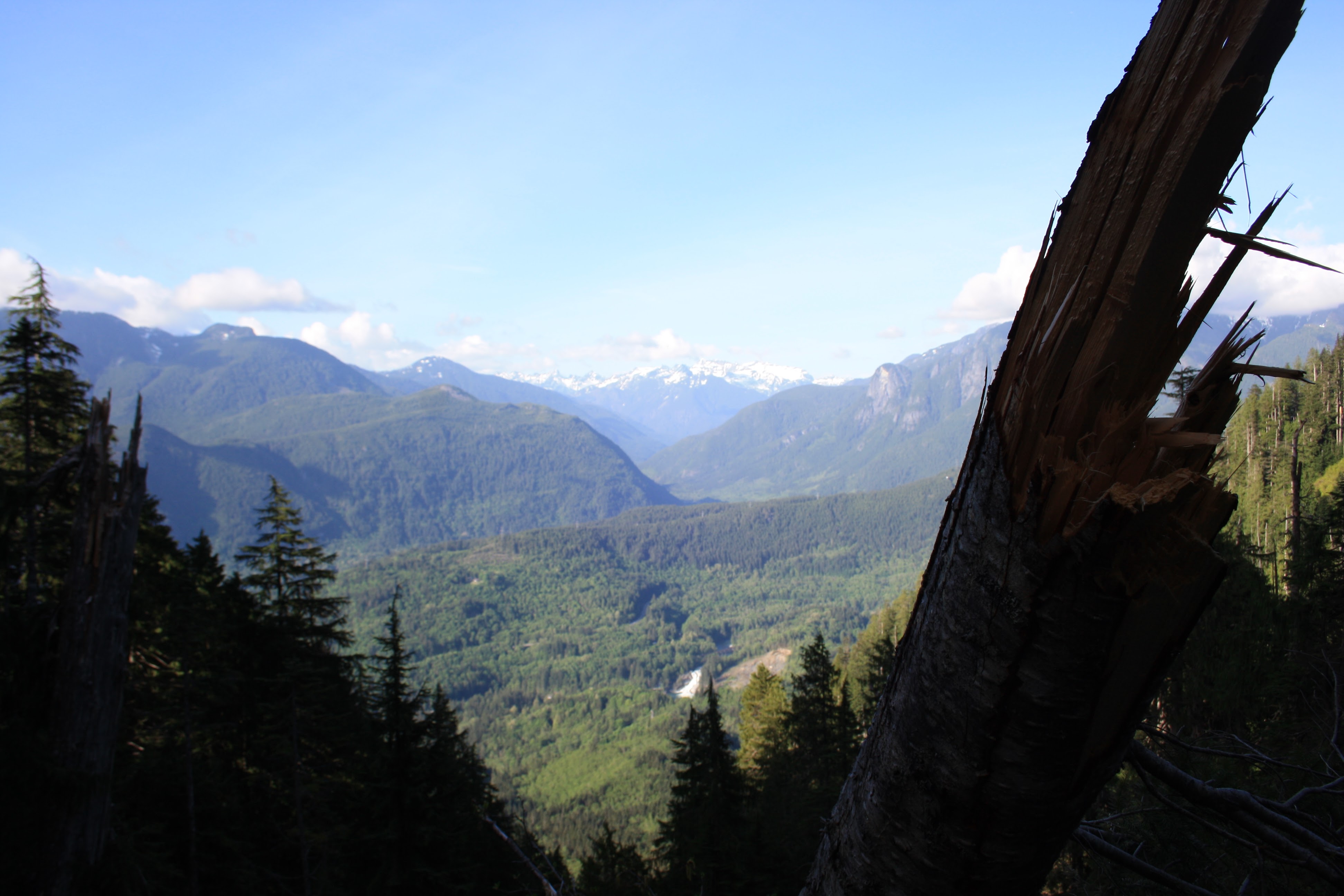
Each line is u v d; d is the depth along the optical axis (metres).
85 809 7.39
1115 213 1.88
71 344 14.03
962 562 2.02
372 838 13.91
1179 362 1.87
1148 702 1.90
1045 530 1.87
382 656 14.80
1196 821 3.04
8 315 13.59
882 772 2.15
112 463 7.91
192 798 12.26
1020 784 1.94
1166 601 1.83
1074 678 1.87
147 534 15.89
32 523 10.99
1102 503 1.79
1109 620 1.85
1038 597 1.87
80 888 7.26
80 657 7.50
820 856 2.35
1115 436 1.85
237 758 15.83
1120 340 1.87
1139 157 1.86
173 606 13.52
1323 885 3.37
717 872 14.38
